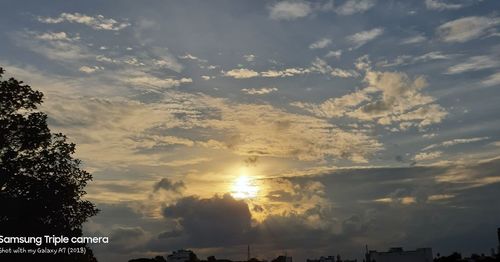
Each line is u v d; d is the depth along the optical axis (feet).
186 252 339.77
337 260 403.54
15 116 134.62
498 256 288.10
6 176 130.11
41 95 140.15
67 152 143.95
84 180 147.43
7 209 127.24
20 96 137.08
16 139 135.13
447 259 316.40
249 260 358.02
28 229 129.70
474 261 304.71
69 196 139.95
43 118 140.56
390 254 285.84
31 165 136.15
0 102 132.98
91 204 147.84
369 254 293.84
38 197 133.18
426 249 284.00
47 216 136.36
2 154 133.18
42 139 137.49
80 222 144.66
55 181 138.92
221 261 348.38
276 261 376.27
